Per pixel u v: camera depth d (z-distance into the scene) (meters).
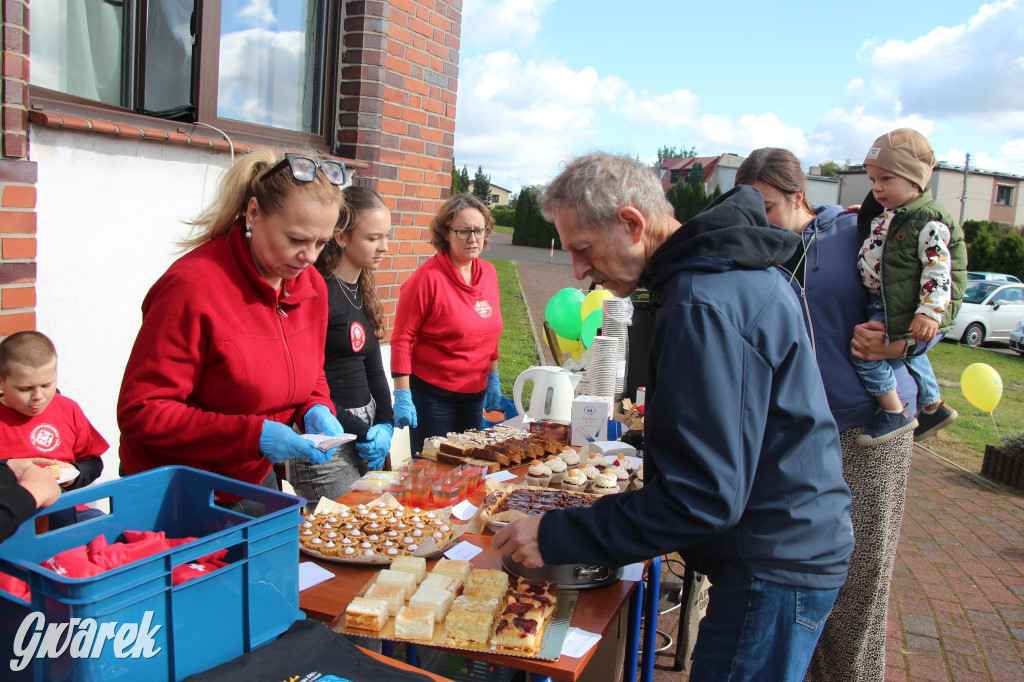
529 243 41.31
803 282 2.58
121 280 3.02
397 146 4.54
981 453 7.84
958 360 14.72
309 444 1.69
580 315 5.16
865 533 2.35
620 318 3.97
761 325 1.41
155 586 1.08
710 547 1.54
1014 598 4.17
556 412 3.57
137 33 3.29
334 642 1.30
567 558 1.49
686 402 1.37
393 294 4.72
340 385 2.77
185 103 3.52
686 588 3.00
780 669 1.50
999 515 5.71
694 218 1.47
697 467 1.36
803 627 1.48
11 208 2.49
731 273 1.44
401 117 4.54
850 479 2.39
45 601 1.01
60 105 2.82
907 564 4.62
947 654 3.50
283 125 4.10
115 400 3.06
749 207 1.53
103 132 2.83
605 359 3.70
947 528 5.36
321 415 2.03
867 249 2.56
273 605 1.30
